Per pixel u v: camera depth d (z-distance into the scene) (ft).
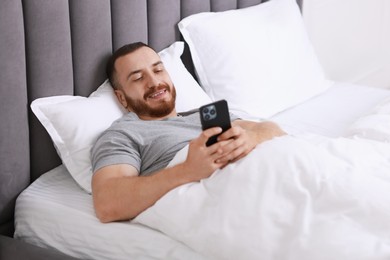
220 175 4.48
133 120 5.74
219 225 4.16
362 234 3.85
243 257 4.02
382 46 13.21
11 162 5.31
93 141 5.53
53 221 5.02
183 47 7.09
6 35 4.95
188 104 6.61
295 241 3.90
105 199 4.73
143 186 4.63
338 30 11.55
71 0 5.58
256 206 4.16
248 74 7.34
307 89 8.10
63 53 5.56
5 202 5.37
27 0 5.12
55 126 5.50
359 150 4.77
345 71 12.21
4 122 5.14
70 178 5.63
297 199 4.18
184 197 4.43
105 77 6.20
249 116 6.84
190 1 7.30
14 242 5.03
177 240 4.42
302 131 6.98
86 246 4.78
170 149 5.34
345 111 7.66
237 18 7.57
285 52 7.86
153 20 6.79
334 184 4.16
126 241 4.57
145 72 5.97
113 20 6.20
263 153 4.47
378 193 4.05
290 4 8.43
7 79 5.06
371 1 12.26
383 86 13.46
